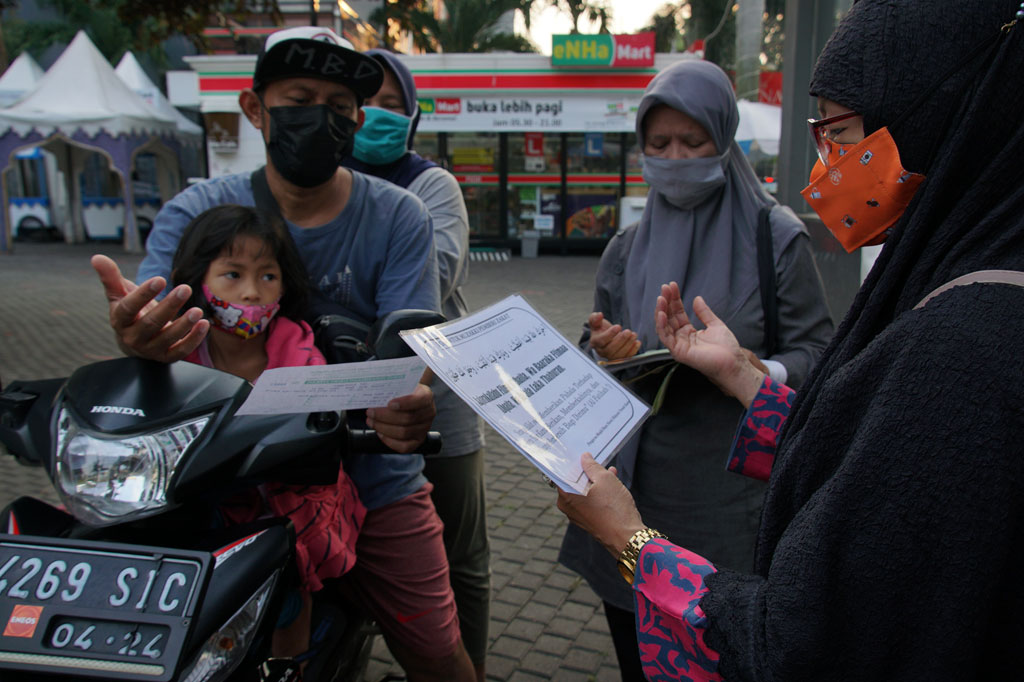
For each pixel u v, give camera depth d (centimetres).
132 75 1794
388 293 183
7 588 106
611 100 1481
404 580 184
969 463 75
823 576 82
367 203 184
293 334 160
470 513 229
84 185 1866
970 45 88
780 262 194
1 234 1617
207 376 130
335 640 174
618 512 110
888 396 81
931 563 77
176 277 149
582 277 1278
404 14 1041
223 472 124
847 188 106
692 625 99
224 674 117
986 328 78
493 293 1100
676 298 166
